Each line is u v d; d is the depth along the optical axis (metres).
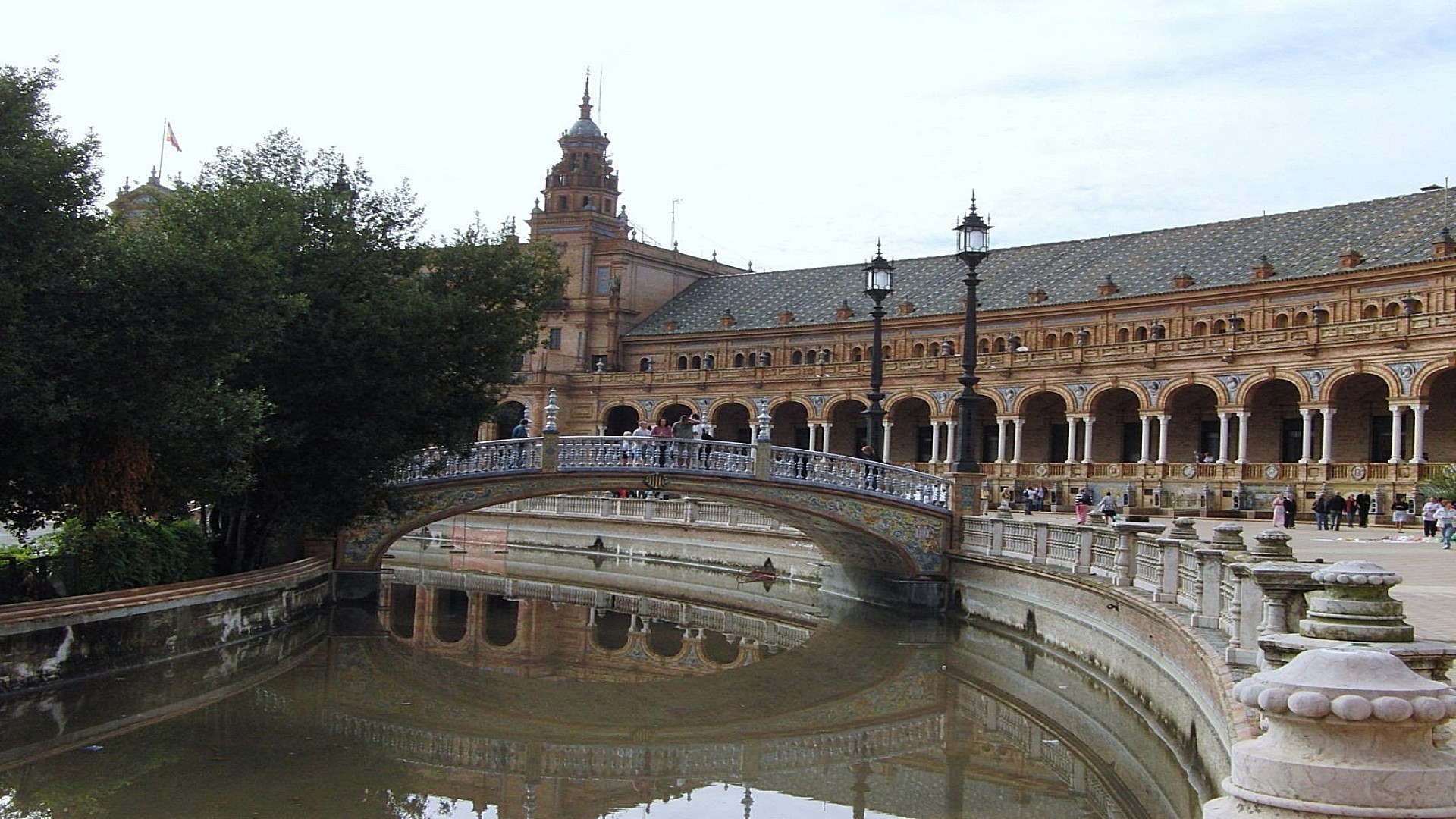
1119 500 68.25
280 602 30.97
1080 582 26.41
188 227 27.05
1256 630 15.27
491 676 27.31
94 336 20.08
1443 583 25.16
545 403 97.81
